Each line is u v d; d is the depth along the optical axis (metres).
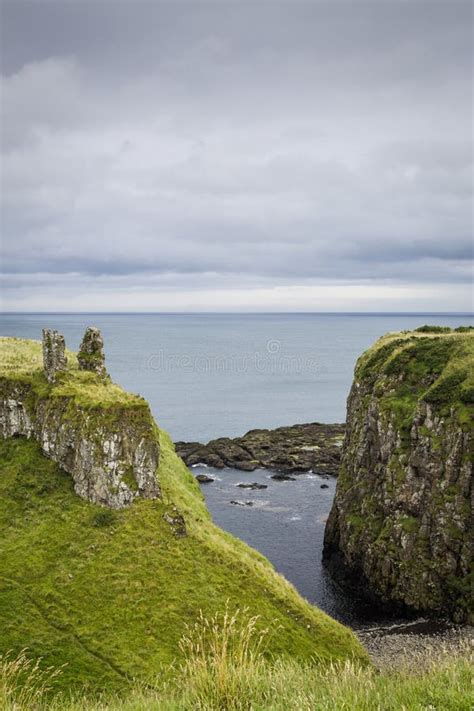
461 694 12.10
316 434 130.50
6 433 57.25
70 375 58.78
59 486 50.59
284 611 41.47
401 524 66.81
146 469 48.00
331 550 76.62
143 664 33.94
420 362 78.81
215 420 162.00
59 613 38.19
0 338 89.56
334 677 13.95
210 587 41.22
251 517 84.62
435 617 60.78
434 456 66.50
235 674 13.83
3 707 15.94
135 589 40.16
